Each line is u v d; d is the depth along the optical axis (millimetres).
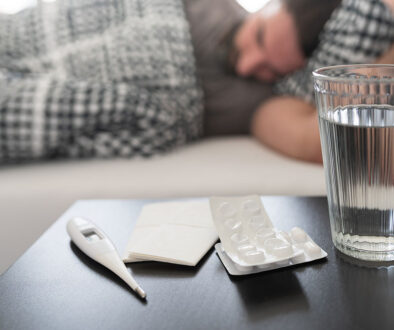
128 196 976
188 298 480
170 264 536
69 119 1105
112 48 1199
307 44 1208
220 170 1023
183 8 1263
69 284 512
